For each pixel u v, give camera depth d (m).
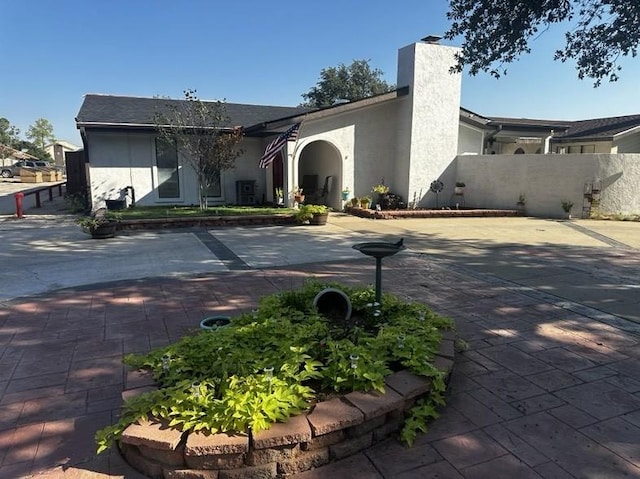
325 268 6.91
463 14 9.70
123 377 3.28
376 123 15.17
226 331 3.27
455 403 2.93
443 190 15.69
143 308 4.86
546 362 3.55
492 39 9.45
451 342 3.46
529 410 2.85
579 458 2.38
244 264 7.16
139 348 3.79
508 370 3.41
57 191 24.56
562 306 5.01
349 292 4.26
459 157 15.86
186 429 2.24
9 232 10.27
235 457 2.20
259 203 15.66
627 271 6.80
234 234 10.28
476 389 3.11
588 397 3.02
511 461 2.36
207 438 2.18
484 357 3.64
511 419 2.75
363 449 2.47
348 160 14.91
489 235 10.49
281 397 2.43
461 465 2.34
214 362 2.83
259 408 2.32
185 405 2.38
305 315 3.76
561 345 3.89
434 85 14.85
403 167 15.24
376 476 2.27
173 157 14.41
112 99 15.99
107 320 4.47
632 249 8.77
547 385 3.18
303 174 17.88
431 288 5.76
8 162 58.16
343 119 14.59
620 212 13.96
